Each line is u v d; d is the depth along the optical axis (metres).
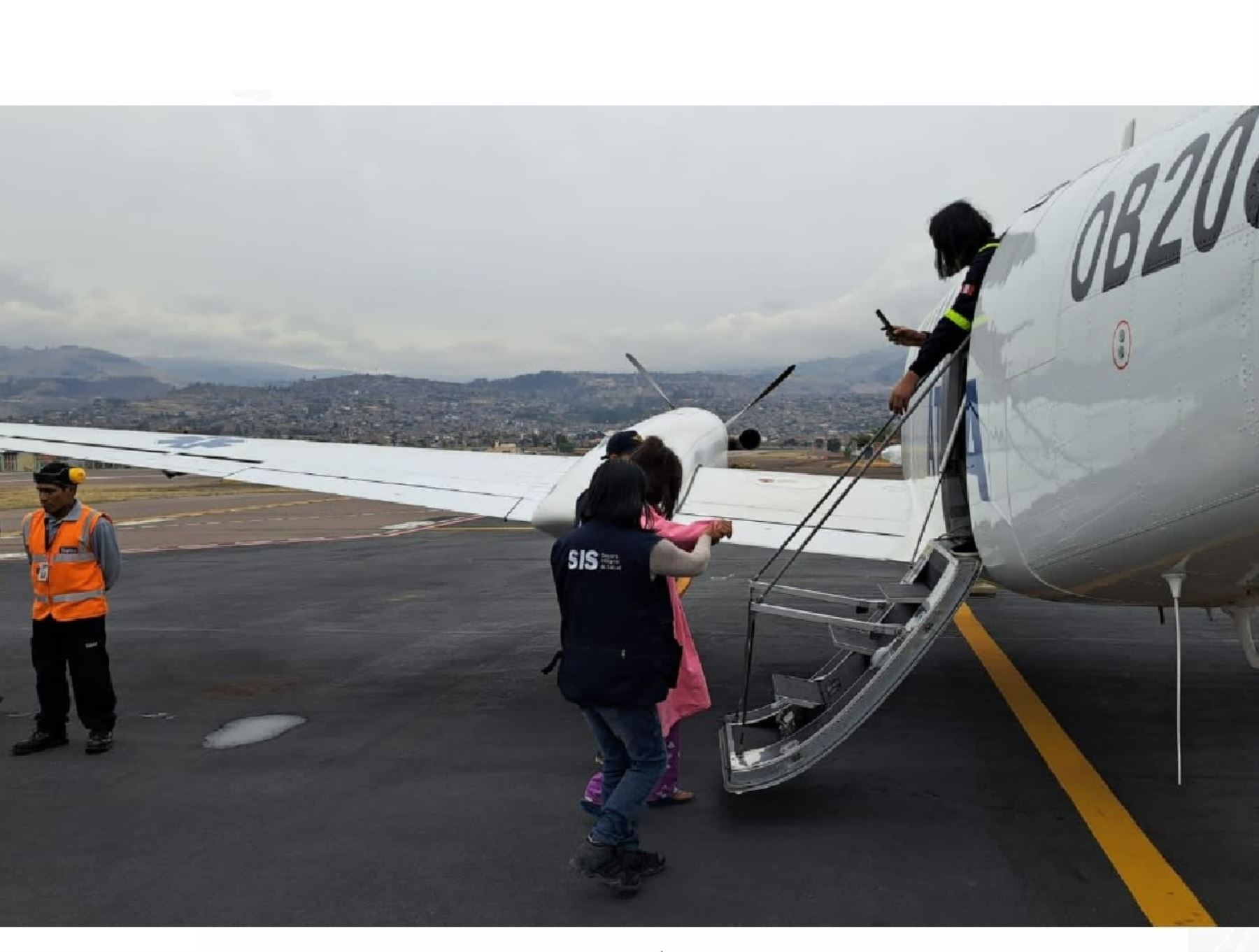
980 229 5.25
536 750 5.49
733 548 16.84
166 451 9.06
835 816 4.36
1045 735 5.54
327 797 4.75
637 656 3.61
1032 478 4.21
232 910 3.53
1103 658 7.50
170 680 7.35
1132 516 3.67
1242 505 3.29
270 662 7.93
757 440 10.17
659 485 4.49
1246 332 3.10
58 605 5.51
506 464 8.59
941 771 4.96
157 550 16.97
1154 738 5.45
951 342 4.93
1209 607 4.54
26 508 26.97
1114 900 3.47
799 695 4.89
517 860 3.95
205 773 5.17
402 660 7.96
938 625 4.50
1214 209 3.24
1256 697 6.28
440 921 3.42
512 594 11.59
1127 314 3.58
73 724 6.26
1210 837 4.04
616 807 3.63
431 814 4.50
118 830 4.35
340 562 15.00
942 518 6.09
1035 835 4.09
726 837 4.14
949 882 3.65
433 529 21.73
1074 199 4.20
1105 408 3.71
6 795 4.84
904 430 8.67
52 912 3.53
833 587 12.02
